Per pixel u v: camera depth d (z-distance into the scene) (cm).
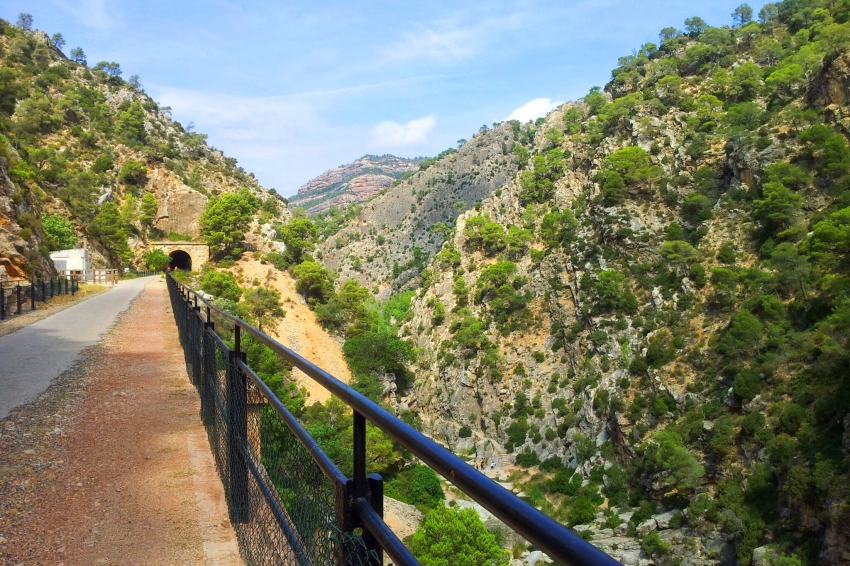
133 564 455
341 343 8744
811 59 9756
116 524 527
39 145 11356
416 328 12581
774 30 12838
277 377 1569
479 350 10050
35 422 824
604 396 7281
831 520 3825
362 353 7738
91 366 1280
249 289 8612
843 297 5491
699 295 7531
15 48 14175
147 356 1447
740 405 5650
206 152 17050
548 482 7025
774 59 11475
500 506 116
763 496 4653
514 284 11031
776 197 7338
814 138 7712
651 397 6738
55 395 994
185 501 584
